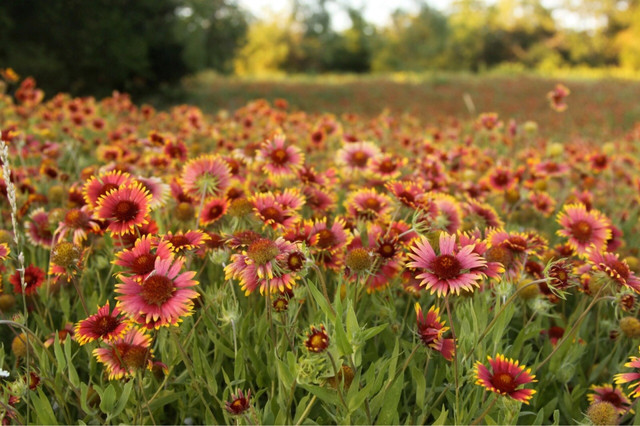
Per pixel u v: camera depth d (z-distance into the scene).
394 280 2.03
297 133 5.64
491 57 56.66
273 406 1.71
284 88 26.53
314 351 1.38
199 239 1.77
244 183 2.76
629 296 1.90
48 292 2.12
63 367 1.66
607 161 4.52
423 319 1.65
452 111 18.34
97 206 1.80
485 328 1.73
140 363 1.52
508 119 15.55
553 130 12.35
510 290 1.74
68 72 18.66
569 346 1.95
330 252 2.05
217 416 1.83
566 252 2.39
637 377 1.57
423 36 55.00
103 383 1.84
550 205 3.35
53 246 1.92
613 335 2.22
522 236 2.04
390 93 24.36
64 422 1.81
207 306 1.81
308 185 2.62
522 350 2.14
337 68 58.09
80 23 18.00
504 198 3.44
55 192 2.90
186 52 21.58
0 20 16.08
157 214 2.19
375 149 3.12
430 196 2.30
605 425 1.55
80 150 4.43
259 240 1.60
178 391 1.93
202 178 2.19
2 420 1.55
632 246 3.33
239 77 36.06
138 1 19.48
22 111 5.22
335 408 1.70
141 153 4.39
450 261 1.49
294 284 1.75
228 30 25.02
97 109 6.54
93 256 2.41
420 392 1.64
